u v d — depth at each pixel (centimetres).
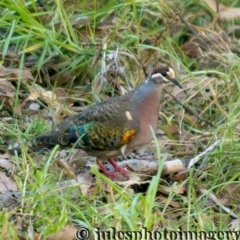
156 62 1438
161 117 1361
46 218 1008
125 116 1159
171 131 1316
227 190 1182
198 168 1198
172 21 1484
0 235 973
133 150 1256
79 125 1162
